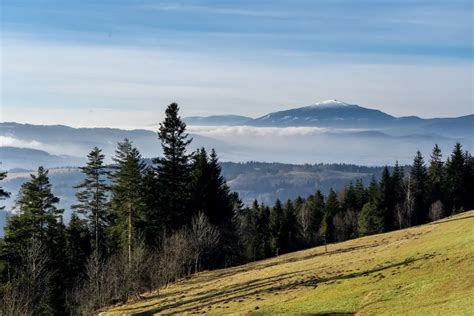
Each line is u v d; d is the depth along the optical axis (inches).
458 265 1440.7
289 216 4968.0
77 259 3006.9
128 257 2603.3
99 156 2955.2
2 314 1911.9
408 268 1583.4
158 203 3166.8
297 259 2920.8
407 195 5152.6
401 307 1244.5
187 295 2123.5
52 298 2578.7
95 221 2952.8
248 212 5315.0
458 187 5068.9
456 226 2198.6
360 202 5669.3
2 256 2642.7
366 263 1925.4
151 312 1870.1
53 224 2962.6
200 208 3329.2
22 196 2945.4
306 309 1418.6
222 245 3390.7
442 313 1113.4
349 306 1362.0
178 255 2689.5
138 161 2977.4
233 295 1899.6
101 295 2317.9
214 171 3516.2
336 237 5157.5
